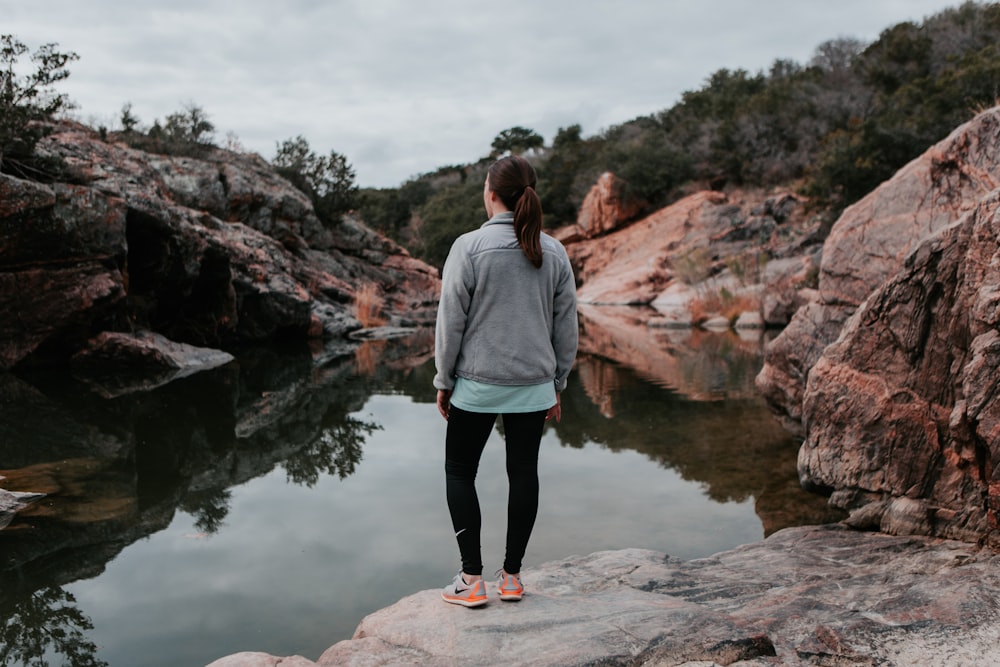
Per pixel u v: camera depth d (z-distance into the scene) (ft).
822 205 78.02
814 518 14.98
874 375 14.80
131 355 33.76
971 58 77.97
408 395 29.35
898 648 7.89
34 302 30.78
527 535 9.11
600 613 8.77
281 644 9.81
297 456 19.74
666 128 153.89
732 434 22.27
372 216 195.21
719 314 67.26
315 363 39.24
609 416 25.05
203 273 41.63
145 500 15.87
